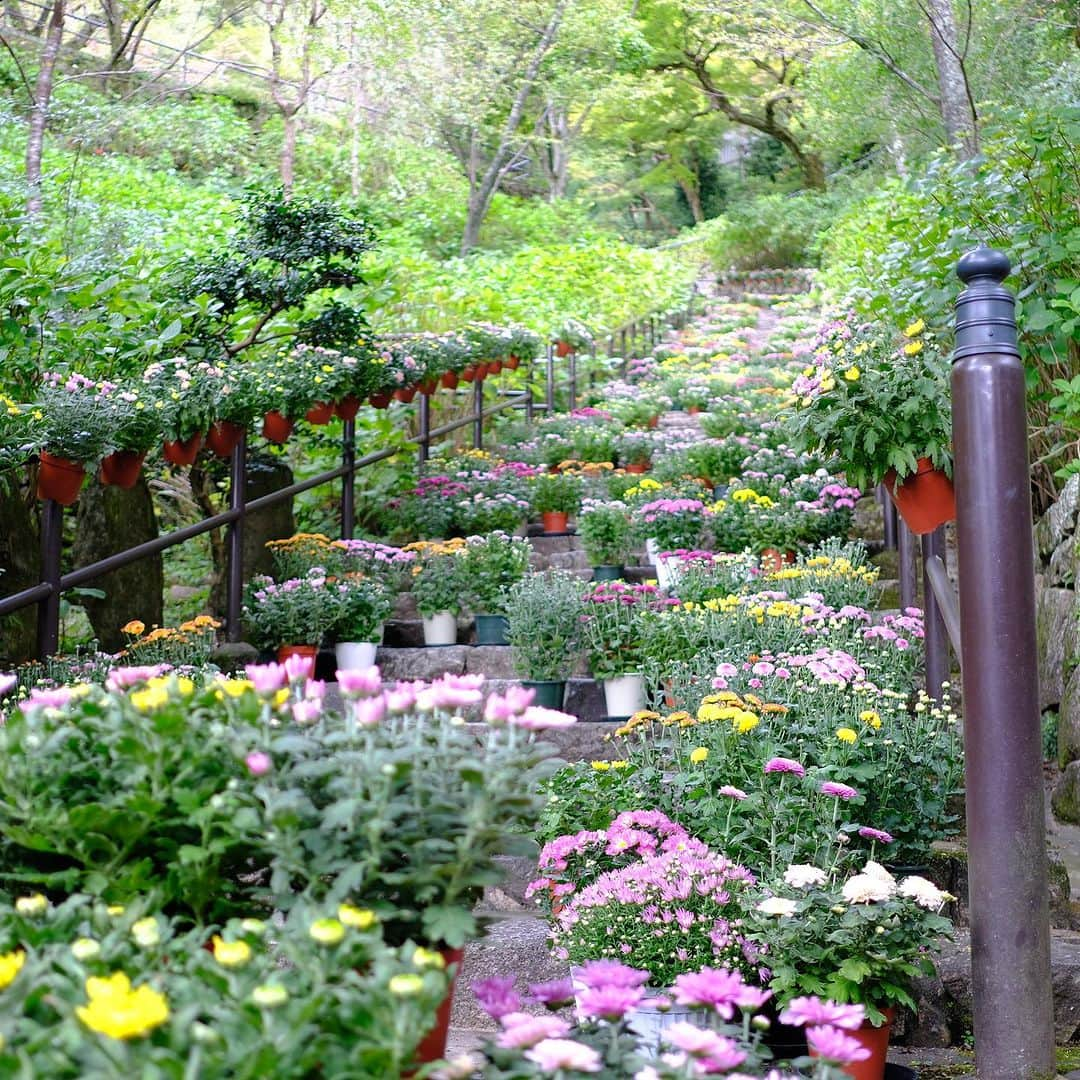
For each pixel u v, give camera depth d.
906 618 4.38
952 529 6.61
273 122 15.23
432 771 1.61
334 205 6.08
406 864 1.64
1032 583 2.52
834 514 6.06
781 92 19.23
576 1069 1.36
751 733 3.09
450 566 5.79
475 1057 1.55
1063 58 8.38
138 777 1.55
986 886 2.45
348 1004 1.25
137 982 1.31
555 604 4.65
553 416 9.59
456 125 14.90
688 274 17.36
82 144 10.24
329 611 5.16
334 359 5.68
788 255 19.52
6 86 10.77
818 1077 1.58
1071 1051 2.66
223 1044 1.20
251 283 5.83
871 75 10.33
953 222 5.02
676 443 8.27
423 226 14.72
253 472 5.94
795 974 2.42
